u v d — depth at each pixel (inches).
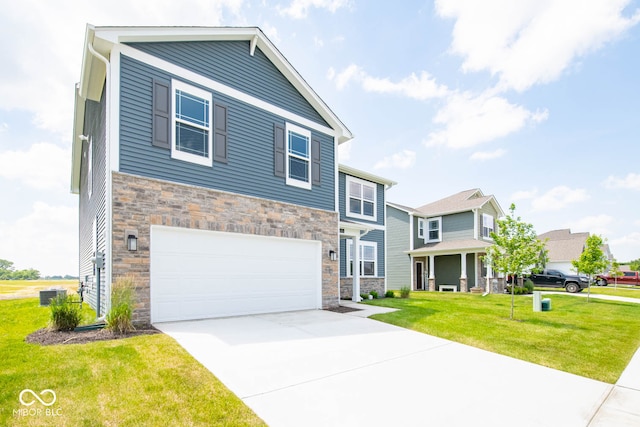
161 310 292.0
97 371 169.2
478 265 832.3
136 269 276.4
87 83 330.0
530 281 857.5
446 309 444.5
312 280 420.8
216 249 333.4
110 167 273.3
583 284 882.8
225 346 227.9
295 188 414.9
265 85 398.9
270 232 377.1
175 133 315.3
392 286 958.4
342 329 300.8
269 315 356.8
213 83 350.0
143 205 285.3
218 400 149.8
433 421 141.5
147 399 145.3
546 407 160.4
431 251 874.8
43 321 298.0
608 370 216.8
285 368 195.3
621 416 153.3
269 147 393.4
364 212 652.1
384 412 147.6
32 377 158.4
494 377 198.1
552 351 255.1
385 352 238.1
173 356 198.1
